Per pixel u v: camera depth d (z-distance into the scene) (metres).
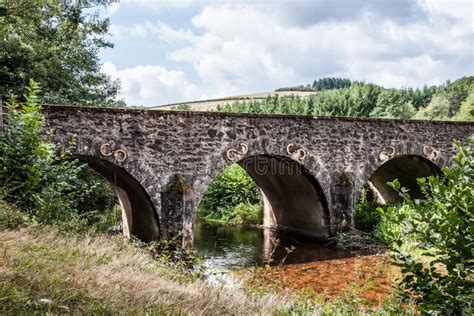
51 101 15.26
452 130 16.27
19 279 3.80
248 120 12.44
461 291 3.84
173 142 11.40
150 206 11.31
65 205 7.64
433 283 4.04
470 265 3.80
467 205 3.75
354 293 6.46
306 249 13.89
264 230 17.81
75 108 10.23
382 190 20.34
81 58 18.09
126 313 3.72
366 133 14.52
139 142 10.99
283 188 16.17
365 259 12.21
